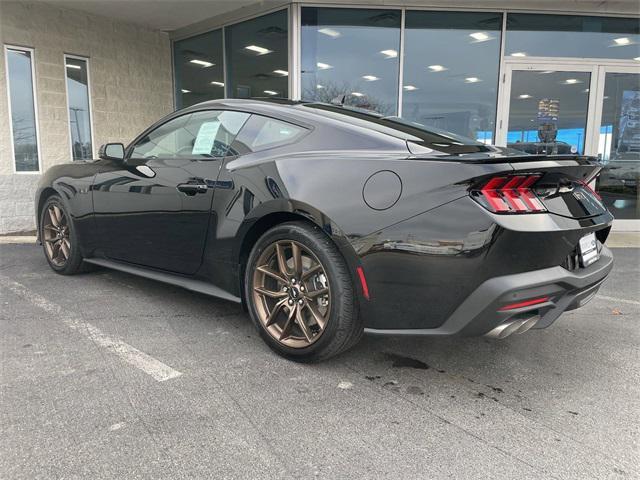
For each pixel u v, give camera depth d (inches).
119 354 103.2
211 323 123.3
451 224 79.6
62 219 163.6
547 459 70.7
